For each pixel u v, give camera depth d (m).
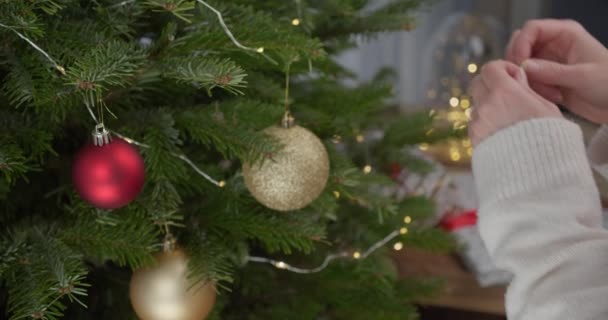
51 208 0.99
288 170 0.94
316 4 1.11
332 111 1.15
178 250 0.97
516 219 0.86
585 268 0.83
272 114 1.00
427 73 2.84
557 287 0.83
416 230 1.25
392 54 2.81
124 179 0.87
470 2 2.73
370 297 1.16
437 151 2.19
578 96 0.98
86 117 0.95
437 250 1.24
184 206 1.05
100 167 0.86
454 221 1.49
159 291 0.94
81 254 0.92
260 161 0.94
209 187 1.02
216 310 1.04
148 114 0.97
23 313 0.84
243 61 0.98
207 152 1.10
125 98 0.96
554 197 0.85
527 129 0.87
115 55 0.84
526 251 0.85
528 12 2.66
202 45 0.91
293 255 1.18
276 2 1.09
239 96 1.06
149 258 0.94
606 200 1.07
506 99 0.89
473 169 0.90
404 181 1.57
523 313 0.85
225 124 0.97
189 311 0.95
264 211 1.04
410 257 1.50
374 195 1.11
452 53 2.80
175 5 0.82
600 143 1.01
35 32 0.83
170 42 0.89
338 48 1.27
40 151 0.90
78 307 1.04
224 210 1.02
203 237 1.00
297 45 0.90
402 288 1.27
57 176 1.02
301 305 1.15
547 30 1.00
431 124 1.30
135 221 0.94
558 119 0.87
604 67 0.94
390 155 1.34
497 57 2.76
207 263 0.96
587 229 0.84
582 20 2.47
